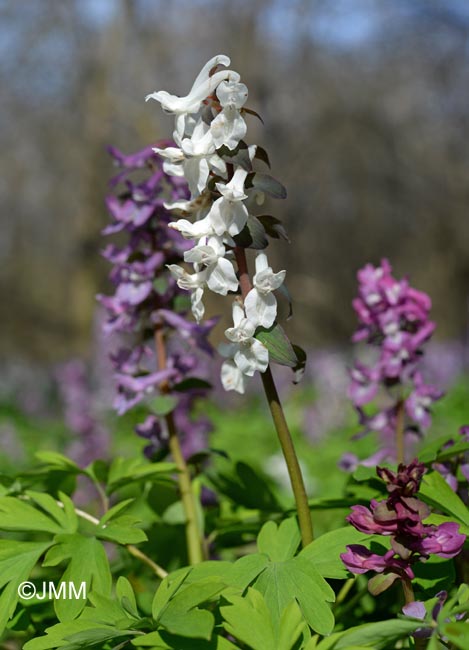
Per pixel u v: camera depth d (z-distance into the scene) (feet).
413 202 132.87
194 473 13.48
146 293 12.46
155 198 12.46
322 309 125.08
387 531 7.84
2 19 110.83
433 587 9.29
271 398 9.37
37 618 10.28
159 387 12.92
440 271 132.98
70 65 111.04
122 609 8.48
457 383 55.21
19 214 135.33
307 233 127.24
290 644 7.45
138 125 103.45
